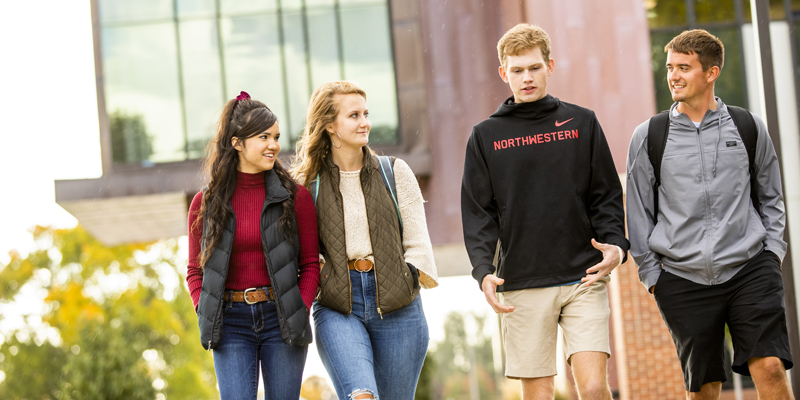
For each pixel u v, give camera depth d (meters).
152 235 31.50
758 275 6.47
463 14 23.05
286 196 6.18
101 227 28.17
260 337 6.12
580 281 6.48
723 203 6.50
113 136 22.66
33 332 53.31
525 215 6.54
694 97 6.59
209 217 6.07
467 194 6.76
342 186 6.57
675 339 6.88
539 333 6.62
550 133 6.54
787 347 6.36
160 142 22.72
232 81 22.75
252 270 6.11
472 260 6.52
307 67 22.83
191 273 6.29
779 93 17.97
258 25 22.84
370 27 23.05
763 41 8.22
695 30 6.61
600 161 6.51
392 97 23.00
